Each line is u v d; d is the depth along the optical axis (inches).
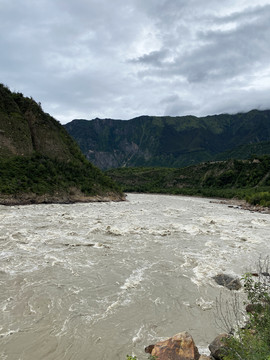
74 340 371.6
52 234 948.6
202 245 899.4
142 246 858.1
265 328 289.7
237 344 286.0
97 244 842.8
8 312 432.5
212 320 438.9
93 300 490.6
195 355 318.0
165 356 314.2
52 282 554.6
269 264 721.0
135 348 360.5
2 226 1047.0
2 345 352.8
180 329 412.5
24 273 590.9
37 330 389.4
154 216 1562.5
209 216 1685.5
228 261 740.0
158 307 476.7
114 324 416.8
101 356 342.6
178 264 703.1
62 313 439.2
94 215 1488.7
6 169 2108.8
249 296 387.9
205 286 571.2
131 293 527.5
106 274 616.1
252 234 1119.0
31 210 1605.6
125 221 1315.2
